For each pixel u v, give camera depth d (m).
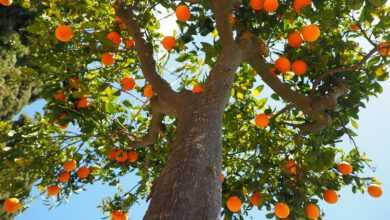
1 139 4.92
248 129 5.02
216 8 3.41
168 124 5.18
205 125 2.92
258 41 3.85
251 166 4.63
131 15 4.02
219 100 3.15
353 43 4.45
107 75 5.04
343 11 4.29
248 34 3.79
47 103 4.61
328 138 4.42
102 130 4.64
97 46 4.60
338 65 4.34
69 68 4.68
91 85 4.97
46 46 4.73
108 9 4.86
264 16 3.98
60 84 4.59
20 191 4.77
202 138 2.80
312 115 3.89
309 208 4.09
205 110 3.04
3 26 12.86
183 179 2.48
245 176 4.56
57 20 4.76
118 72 5.11
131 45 4.61
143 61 3.76
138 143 4.34
